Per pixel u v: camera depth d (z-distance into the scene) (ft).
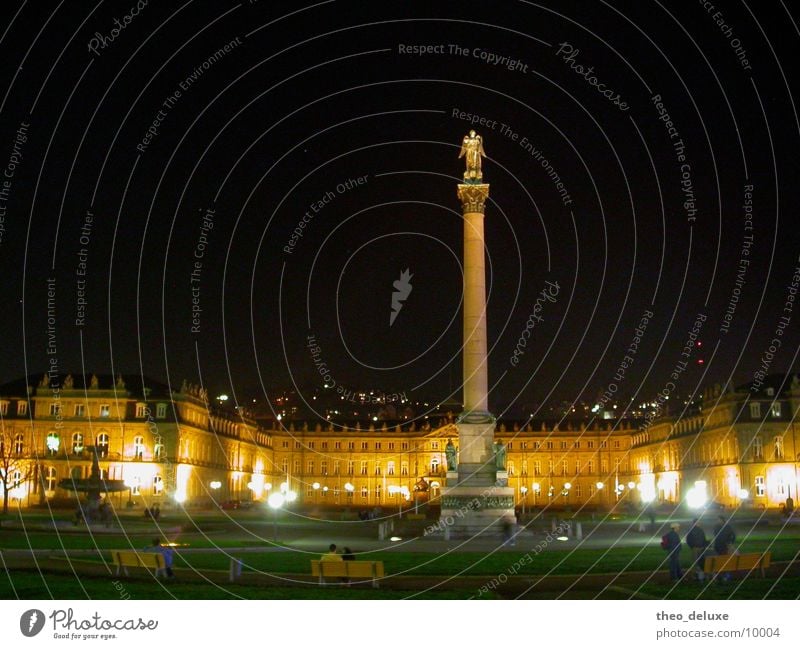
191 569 108.06
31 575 100.78
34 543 152.15
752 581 96.12
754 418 396.57
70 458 393.09
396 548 148.97
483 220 192.95
